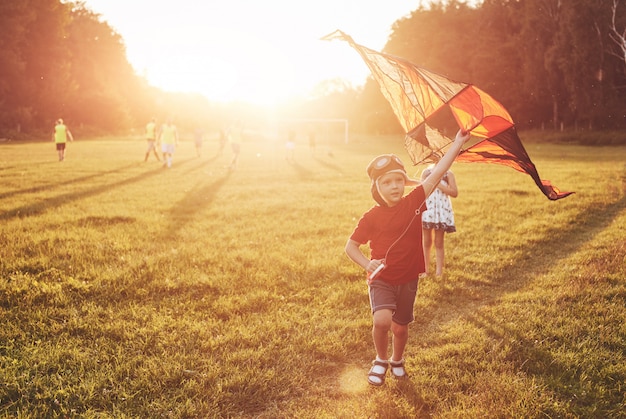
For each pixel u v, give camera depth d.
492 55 51.59
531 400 3.09
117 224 8.10
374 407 3.11
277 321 4.38
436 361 3.69
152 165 19.16
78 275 5.38
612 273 5.62
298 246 6.94
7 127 47.34
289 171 17.97
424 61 59.41
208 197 11.28
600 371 3.44
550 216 9.09
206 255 6.34
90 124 61.25
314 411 3.09
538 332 4.11
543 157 24.41
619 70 42.75
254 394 3.26
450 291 5.29
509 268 6.16
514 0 52.19
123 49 76.56
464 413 2.97
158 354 3.77
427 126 3.48
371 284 3.29
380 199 3.21
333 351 3.84
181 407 3.08
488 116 3.21
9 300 4.66
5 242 6.54
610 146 37.81
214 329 4.22
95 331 4.14
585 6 40.38
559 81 45.03
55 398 3.15
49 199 10.27
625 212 9.45
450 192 5.66
